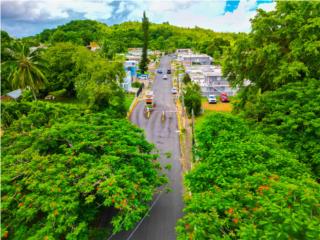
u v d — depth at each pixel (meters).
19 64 26.64
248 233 6.42
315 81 14.99
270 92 16.36
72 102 41.06
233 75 22.44
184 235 7.66
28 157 12.24
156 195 17.08
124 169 11.74
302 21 16.58
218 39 93.38
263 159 10.24
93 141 13.30
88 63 32.78
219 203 8.05
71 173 11.06
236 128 13.47
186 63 78.06
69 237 9.05
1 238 9.72
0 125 19.70
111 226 13.88
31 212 9.44
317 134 12.09
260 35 18.48
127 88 49.16
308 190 7.29
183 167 21.19
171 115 36.34
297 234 6.13
